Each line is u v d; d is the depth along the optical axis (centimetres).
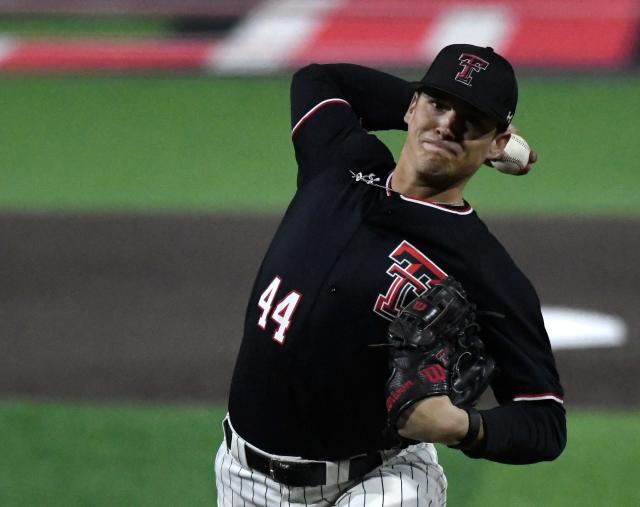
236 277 3734
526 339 1229
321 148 1377
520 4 7700
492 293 1205
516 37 7294
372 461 1319
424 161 1203
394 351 1160
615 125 5769
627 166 5138
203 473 2367
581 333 3212
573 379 2886
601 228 4188
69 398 2780
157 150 5488
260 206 4562
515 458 1213
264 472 1344
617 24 7306
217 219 4366
